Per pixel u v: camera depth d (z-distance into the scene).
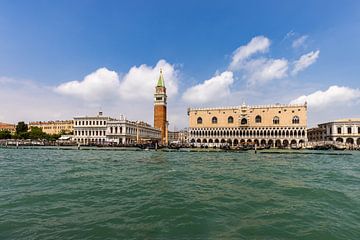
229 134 136.50
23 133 160.00
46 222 13.73
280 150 99.94
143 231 12.58
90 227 13.05
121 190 21.98
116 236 11.95
